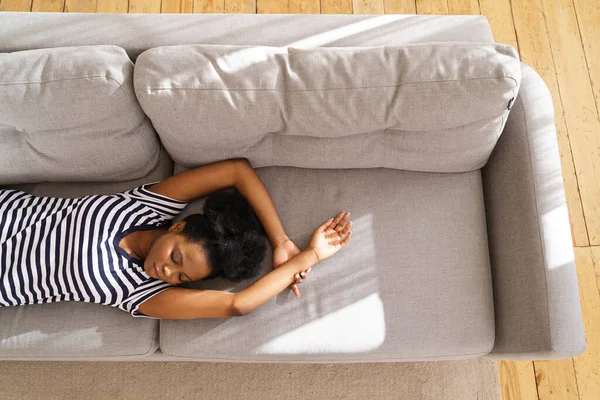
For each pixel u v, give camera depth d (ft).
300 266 3.87
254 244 3.91
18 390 4.80
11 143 3.84
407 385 4.84
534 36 5.85
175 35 4.00
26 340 3.85
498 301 3.97
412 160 3.96
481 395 4.84
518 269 3.73
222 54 3.53
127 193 4.01
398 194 4.14
